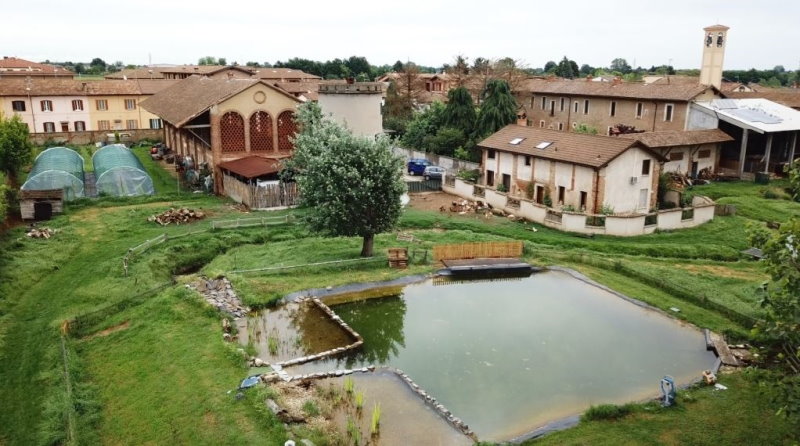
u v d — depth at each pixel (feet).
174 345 74.95
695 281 101.86
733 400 63.93
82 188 146.10
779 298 47.16
